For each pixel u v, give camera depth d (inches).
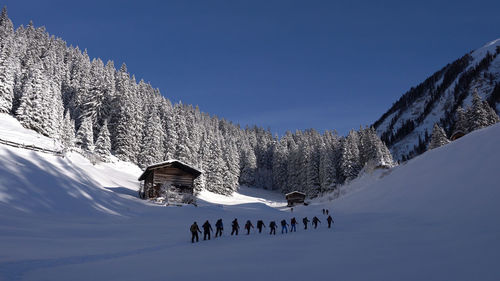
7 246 417.4
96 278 273.1
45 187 968.3
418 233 533.0
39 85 2081.7
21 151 1193.4
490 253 303.1
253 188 4296.3
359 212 1183.6
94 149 2245.3
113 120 2773.1
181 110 3752.5
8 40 2748.5
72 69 4030.5
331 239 523.5
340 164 3506.4
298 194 2787.9
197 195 2393.0
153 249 464.1
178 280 258.8
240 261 345.4
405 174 1317.7
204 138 3651.6
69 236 565.0
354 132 4148.6
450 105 7854.3
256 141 5565.9
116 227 727.1
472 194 770.2
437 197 889.5
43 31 4542.3
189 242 546.3
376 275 248.7
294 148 4025.6
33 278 273.7
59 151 1524.4
